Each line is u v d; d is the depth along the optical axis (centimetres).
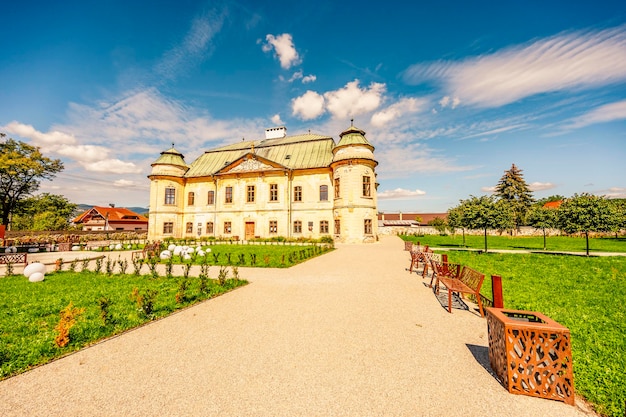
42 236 2906
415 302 751
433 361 427
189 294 828
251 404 323
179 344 493
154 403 326
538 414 308
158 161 3619
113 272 1269
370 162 3002
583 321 581
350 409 314
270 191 3378
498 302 618
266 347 478
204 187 3647
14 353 447
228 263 1493
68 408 319
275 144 3756
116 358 442
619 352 441
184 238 3400
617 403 316
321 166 3222
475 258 1597
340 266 1391
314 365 414
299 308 700
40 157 3738
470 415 305
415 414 306
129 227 5575
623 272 1124
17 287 965
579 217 1611
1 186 3556
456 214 2648
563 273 1125
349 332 543
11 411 314
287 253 1928
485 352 458
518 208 4806
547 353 339
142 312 645
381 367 409
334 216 3094
